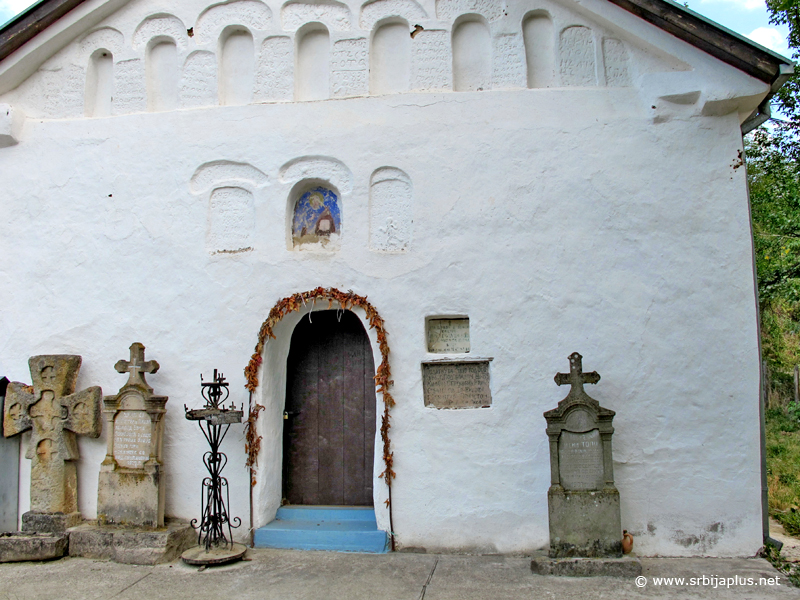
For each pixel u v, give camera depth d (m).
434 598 4.77
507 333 6.06
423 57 6.56
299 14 6.80
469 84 6.54
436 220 6.27
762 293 11.20
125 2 7.04
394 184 6.43
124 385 6.46
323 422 6.85
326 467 6.79
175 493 6.36
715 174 6.00
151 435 6.19
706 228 5.96
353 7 6.71
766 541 5.75
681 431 5.80
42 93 7.22
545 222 6.14
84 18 6.97
